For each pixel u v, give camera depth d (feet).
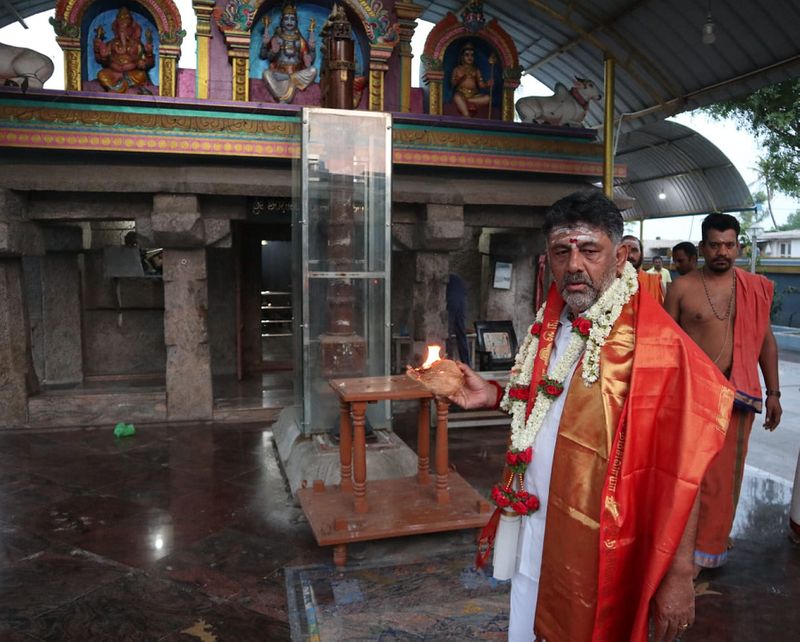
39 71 18.53
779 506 14.26
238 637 9.27
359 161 16.12
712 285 11.12
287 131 19.86
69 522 13.29
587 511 5.17
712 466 10.84
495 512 6.57
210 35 20.06
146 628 9.49
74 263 24.12
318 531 11.08
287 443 16.75
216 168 19.84
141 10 20.17
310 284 15.93
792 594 10.49
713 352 10.98
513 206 22.85
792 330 47.96
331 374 16.12
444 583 10.76
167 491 15.06
